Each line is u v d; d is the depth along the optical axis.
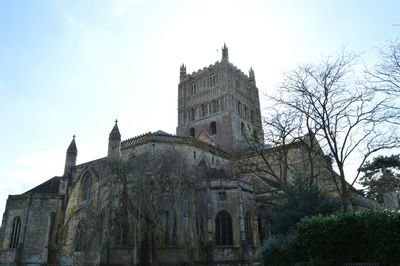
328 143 35.91
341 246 22.64
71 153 64.12
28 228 53.50
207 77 88.88
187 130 87.06
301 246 29.86
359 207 58.44
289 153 57.81
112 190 35.91
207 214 41.62
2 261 53.25
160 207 35.53
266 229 45.62
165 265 39.59
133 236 36.38
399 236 20.05
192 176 39.47
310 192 35.84
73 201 53.03
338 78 37.22
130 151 54.28
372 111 34.75
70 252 48.38
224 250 41.44
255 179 59.16
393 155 62.66
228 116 80.19
